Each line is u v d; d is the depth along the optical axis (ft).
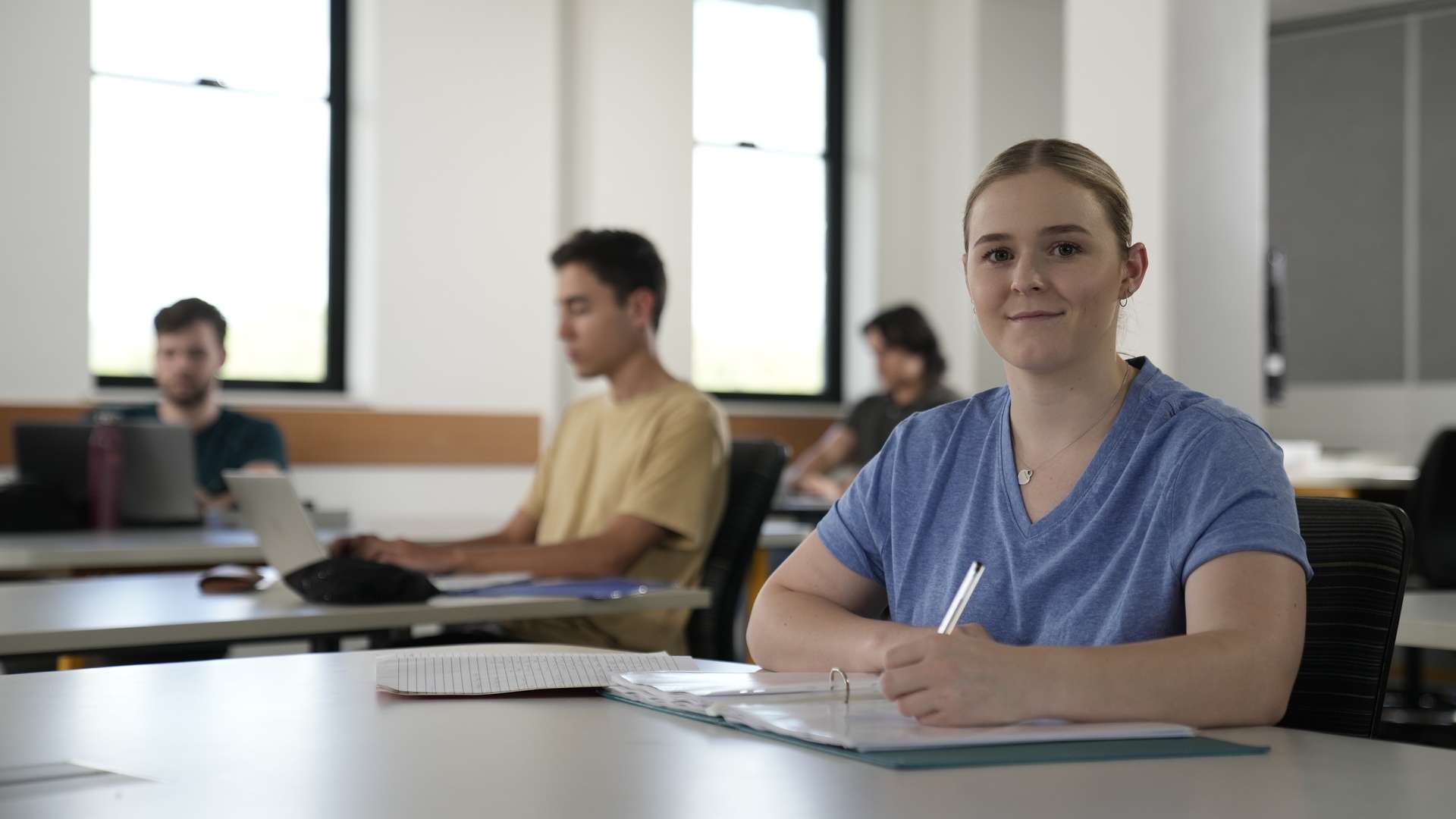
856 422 18.54
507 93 18.71
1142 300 13.46
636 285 8.71
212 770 2.98
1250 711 3.48
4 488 10.96
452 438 18.43
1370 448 22.20
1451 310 21.66
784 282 21.50
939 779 2.85
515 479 18.93
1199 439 4.09
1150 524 4.08
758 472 8.63
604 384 19.27
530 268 18.86
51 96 16.67
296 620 6.18
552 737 3.32
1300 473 16.26
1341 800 2.67
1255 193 13.88
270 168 18.38
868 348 19.94
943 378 18.43
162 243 17.84
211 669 4.44
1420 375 21.89
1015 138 21.34
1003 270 4.31
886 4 21.43
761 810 2.60
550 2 18.92
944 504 4.63
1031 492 4.40
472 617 6.61
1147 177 13.44
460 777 2.89
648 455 8.48
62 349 16.75
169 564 10.67
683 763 3.02
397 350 18.25
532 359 18.89
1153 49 13.41
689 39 19.66
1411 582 11.55
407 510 18.28
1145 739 3.20
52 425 11.44
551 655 4.49
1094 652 3.40
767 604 4.69
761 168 21.34
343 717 3.60
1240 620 3.66
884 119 21.47
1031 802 2.65
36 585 7.50
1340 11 22.27
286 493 7.03
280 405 17.62
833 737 3.13
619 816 2.57
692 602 7.30
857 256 21.67
